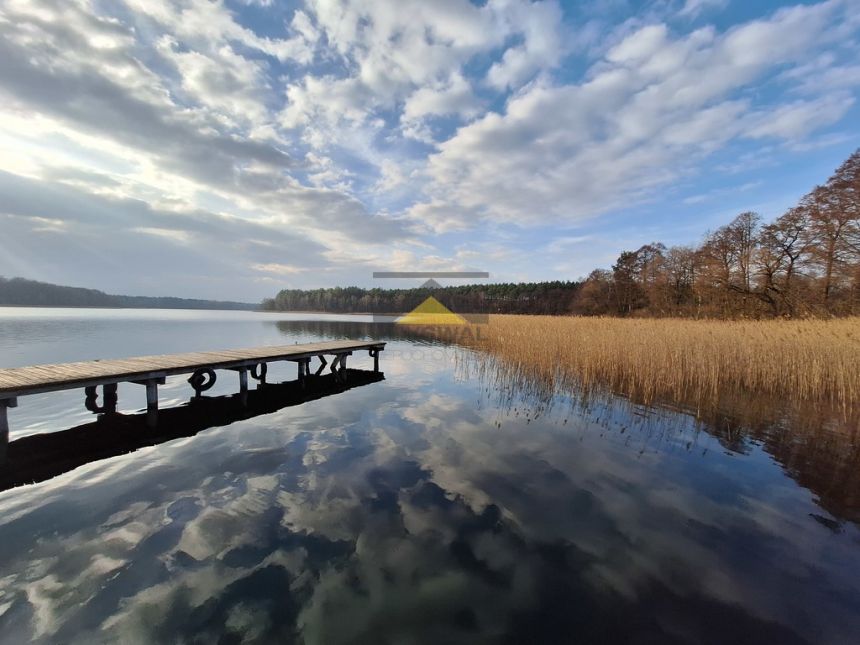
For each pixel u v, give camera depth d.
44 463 4.53
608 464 4.52
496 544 2.96
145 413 6.82
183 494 3.76
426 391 8.62
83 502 3.59
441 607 2.33
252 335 23.38
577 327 13.55
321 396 8.19
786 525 3.27
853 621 2.26
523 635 2.14
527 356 10.97
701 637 2.13
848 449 5.08
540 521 3.29
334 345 11.07
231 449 5.00
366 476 4.17
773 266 22.38
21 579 2.54
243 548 2.89
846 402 7.47
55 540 2.98
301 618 2.24
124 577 2.56
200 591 2.44
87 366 6.32
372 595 2.42
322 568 2.67
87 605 2.32
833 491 3.90
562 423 6.14
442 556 2.81
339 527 3.18
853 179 18.06
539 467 4.43
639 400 7.64
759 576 2.63
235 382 9.85
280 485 3.95
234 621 2.21
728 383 8.85
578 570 2.67
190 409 7.13
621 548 2.93
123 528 3.15
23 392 4.70
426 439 5.39
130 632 2.13
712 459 4.70
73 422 6.23
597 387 8.71
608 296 39.69
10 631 2.13
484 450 4.96
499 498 3.69
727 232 25.39
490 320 25.50
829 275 19.73
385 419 6.41
